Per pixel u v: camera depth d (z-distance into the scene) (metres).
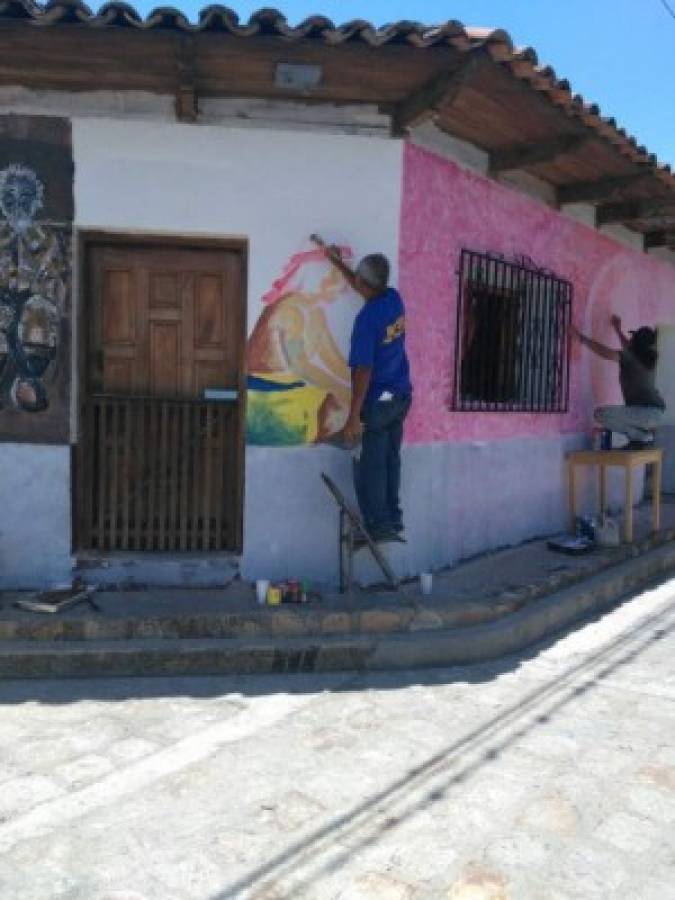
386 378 5.16
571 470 7.67
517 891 2.76
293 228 5.38
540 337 7.31
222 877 2.79
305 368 5.45
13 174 5.18
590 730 4.03
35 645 4.55
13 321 5.25
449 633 4.94
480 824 3.16
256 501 5.46
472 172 6.24
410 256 5.65
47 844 2.95
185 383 5.54
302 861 2.89
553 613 5.55
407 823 3.15
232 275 5.51
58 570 5.36
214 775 3.47
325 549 5.57
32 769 3.49
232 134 5.28
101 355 5.47
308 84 4.88
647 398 8.02
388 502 5.37
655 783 3.51
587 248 8.09
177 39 4.42
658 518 8.07
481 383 6.61
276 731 3.91
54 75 4.96
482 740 3.88
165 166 5.24
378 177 5.46
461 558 6.49
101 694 4.29
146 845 2.96
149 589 5.34
